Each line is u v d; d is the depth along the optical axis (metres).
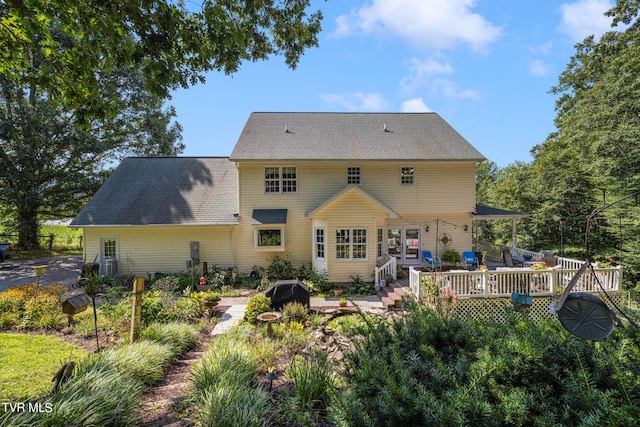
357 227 14.99
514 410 2.32
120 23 5.77
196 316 9.89
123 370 4.83
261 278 15.49
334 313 10.55
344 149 16.89
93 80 6.54
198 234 16.52
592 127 19.83
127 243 16.20
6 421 3.28
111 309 9.22
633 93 17.45
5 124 21.84
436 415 2.30
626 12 21.98
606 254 19.77
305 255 16.73
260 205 16.61
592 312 3.00
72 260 22.59
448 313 4.71
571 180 22.91
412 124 19.28
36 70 6.92
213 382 4.61
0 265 20.55
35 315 8.64
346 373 3.52
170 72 6.43
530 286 11.33
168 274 15.84
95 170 27.27
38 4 5.31
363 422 2.54
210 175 18.70
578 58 27.22
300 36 7.87
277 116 19.34
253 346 6.33
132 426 3.84
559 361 2.94
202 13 6.43
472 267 16.88
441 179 17.23
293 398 4.12
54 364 6.02
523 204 26.55
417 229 17.64
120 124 26.53
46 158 23.34
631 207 17.59
